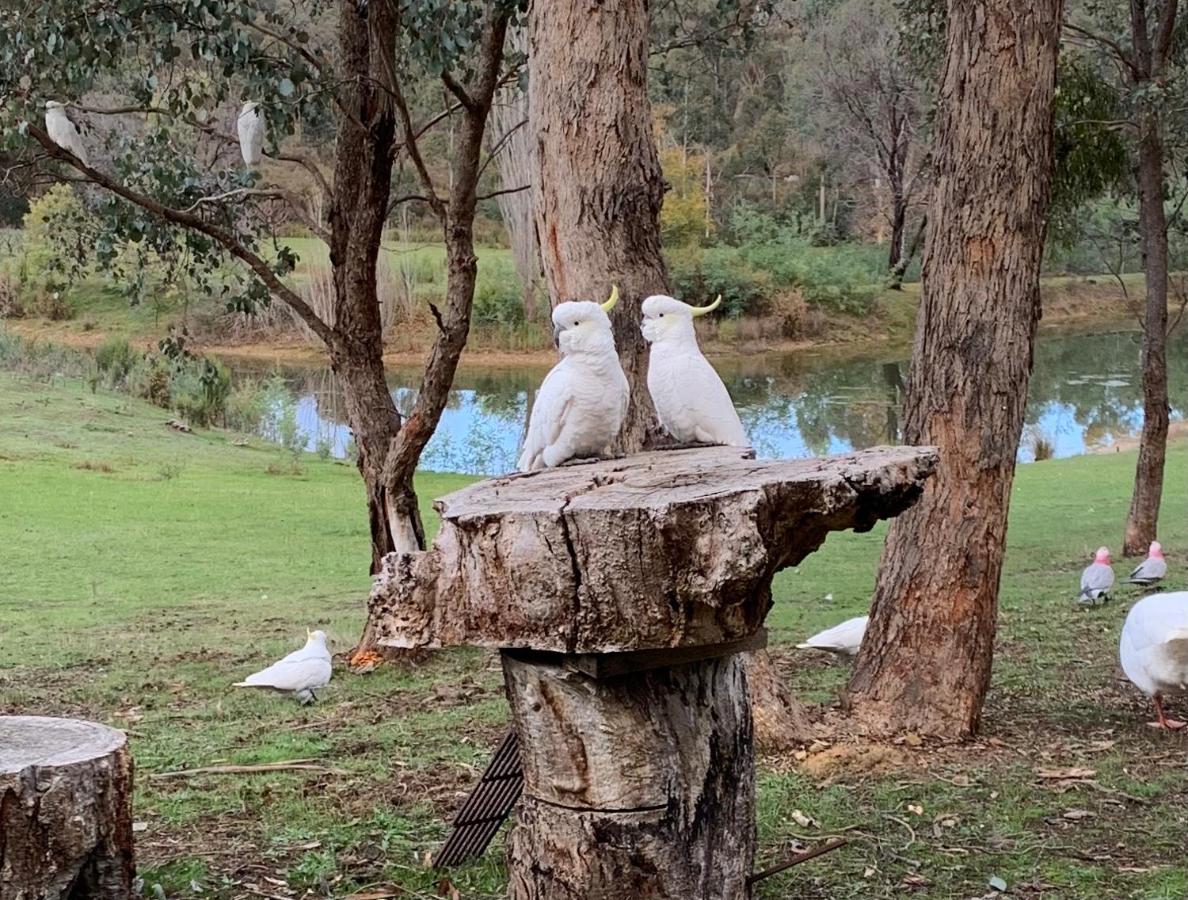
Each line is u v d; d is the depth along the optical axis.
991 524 6.08
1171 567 11.51
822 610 10.32
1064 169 11.54
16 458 18.39
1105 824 4.85
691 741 3.03
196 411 23.27
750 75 44.09
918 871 4.41
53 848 3.50
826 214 44.38
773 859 4.54
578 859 2.99
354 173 8.69
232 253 8.57
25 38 7.25
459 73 13.16
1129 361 32.47
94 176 7.90
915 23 12.26
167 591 11.59
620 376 4.02
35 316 31.30
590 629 2.76
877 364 32.47
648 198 5.70
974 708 6.10
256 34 9.70
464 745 6.20
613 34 5.62
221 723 6.88
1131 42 12.52
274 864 4.55
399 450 8.32
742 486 2.64
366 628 8.62
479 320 31.94
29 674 8.21
